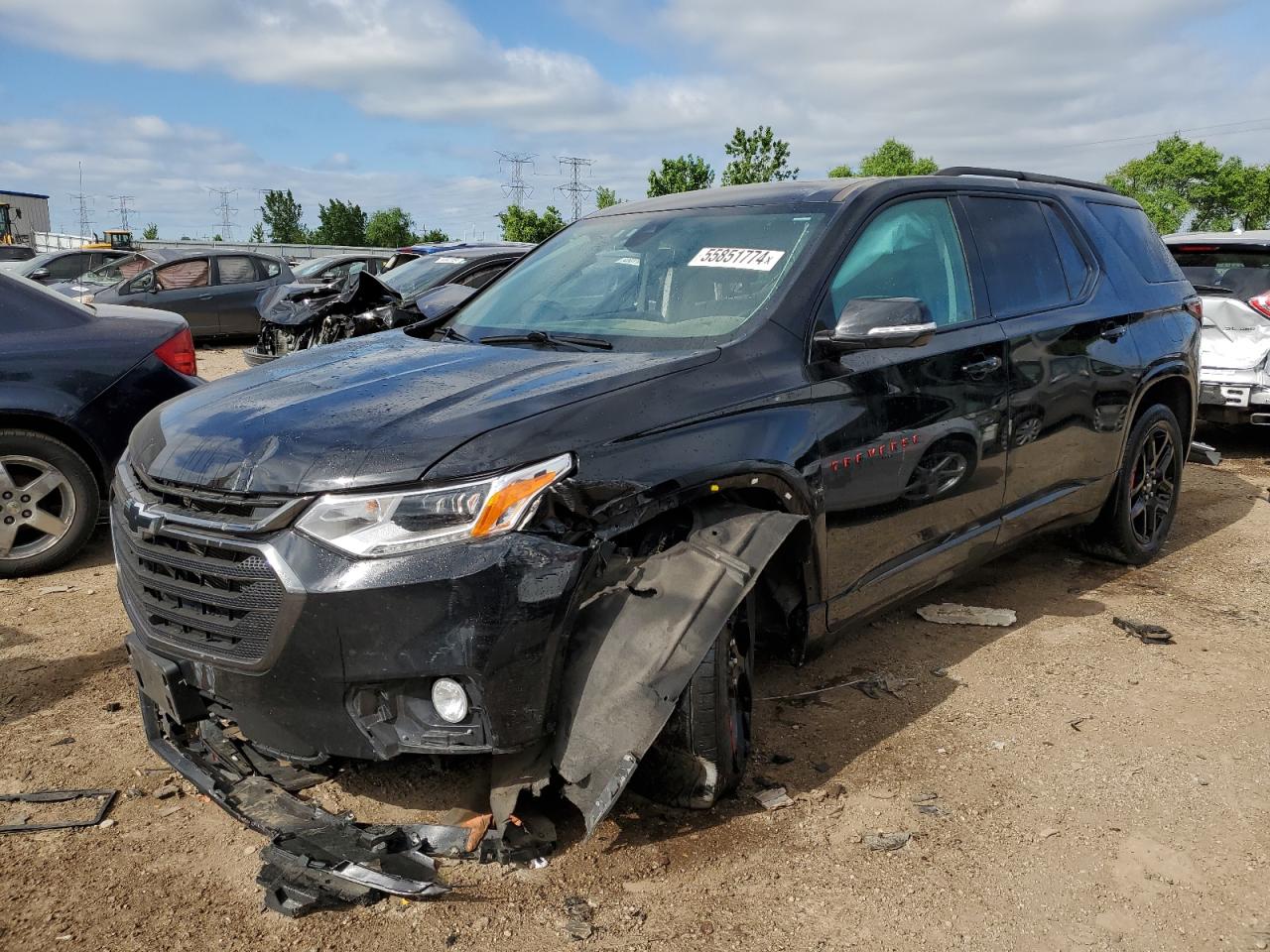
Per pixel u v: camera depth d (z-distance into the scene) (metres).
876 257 3.74
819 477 3.23
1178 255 8.27
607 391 2.86
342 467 2.53
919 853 2.83
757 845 2.84
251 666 2.59
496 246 11.51
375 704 2.54
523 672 2.50
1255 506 6.61
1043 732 3.54
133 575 2.92
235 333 16.91
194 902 2.60
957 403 3.81
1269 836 2.94
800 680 3.92
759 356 3.23
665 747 2.82
